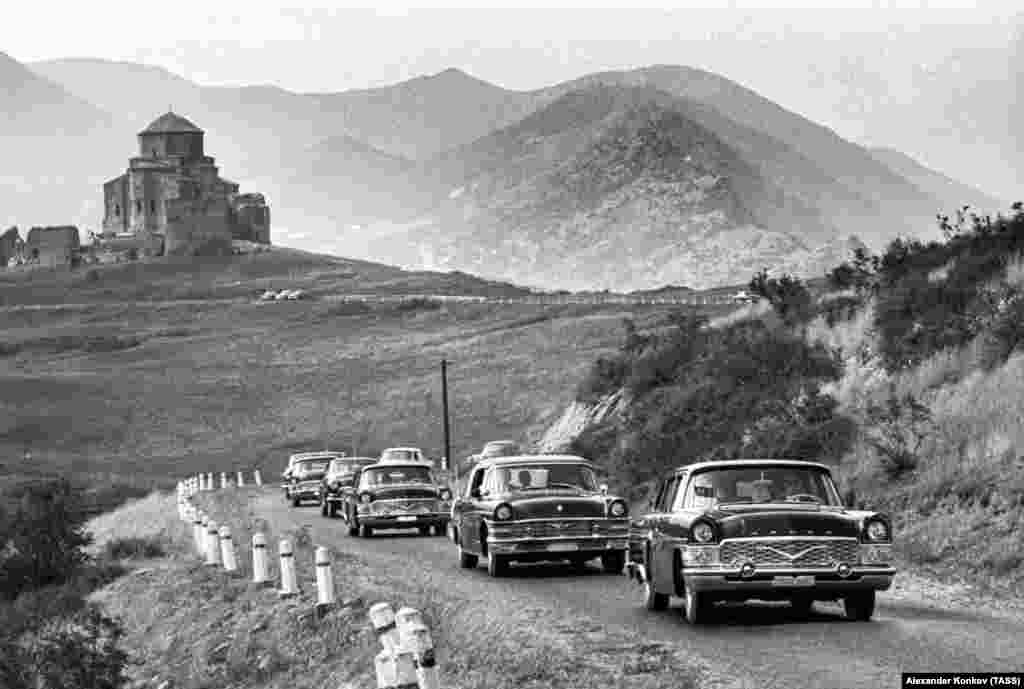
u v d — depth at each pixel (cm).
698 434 4247
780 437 3722
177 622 2878
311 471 6519
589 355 16650
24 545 4322
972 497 2756
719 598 1906
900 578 2370
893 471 3156
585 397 6481
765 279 5134
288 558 2597
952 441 3133
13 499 4578
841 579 1847
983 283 3994
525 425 14125
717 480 1997
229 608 2741
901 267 4631
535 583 2683
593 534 2811
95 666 2623
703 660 1609
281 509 6309
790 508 1900
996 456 2912
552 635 1859
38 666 2631
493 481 2922
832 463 3478
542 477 2919
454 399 15738
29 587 4294
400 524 4250
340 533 4575
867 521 1869
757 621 1947
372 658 1936
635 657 1666
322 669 2066
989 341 3606
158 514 6194
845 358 4219
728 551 1853
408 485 4294
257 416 16862
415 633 1241
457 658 1661
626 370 6356
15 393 19162
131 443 16025
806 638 1752
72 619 3100
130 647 2914
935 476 2950
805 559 1848
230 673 2295
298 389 18088
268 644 2311
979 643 1645
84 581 3950
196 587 3120
